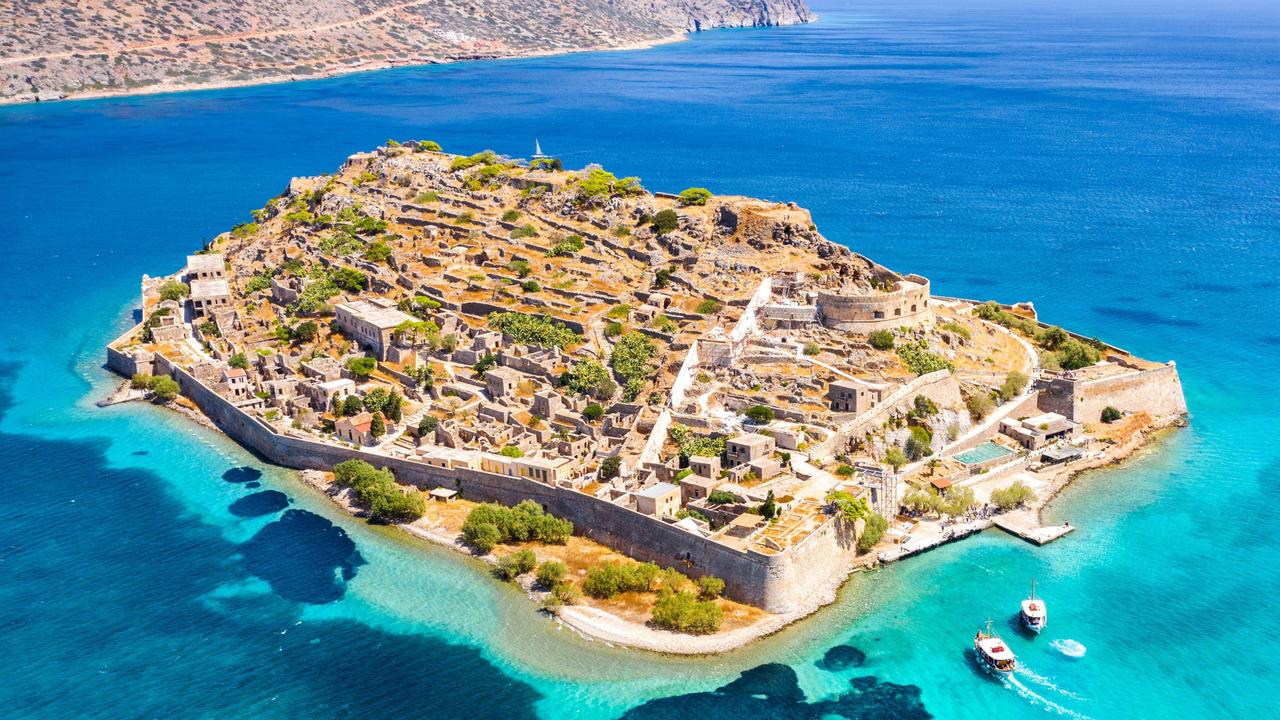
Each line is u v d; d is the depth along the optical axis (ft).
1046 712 632.38
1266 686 653.71
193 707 652.07
